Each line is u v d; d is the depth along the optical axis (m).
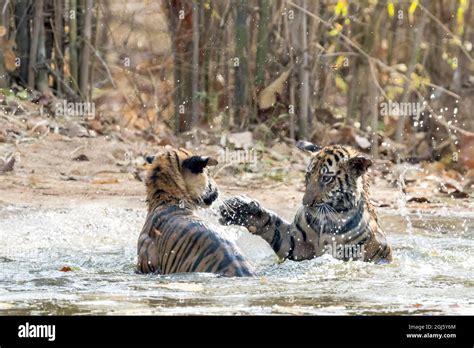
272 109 19.59
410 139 20.12
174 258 9.79
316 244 11.14
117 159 17.34
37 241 12.00
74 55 19.14
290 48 19.30
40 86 19.09
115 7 21.69
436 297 8.95
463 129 20.20
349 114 19.98
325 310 8.33
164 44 21.41
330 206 11.10
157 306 8.38
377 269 10.41
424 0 20.30
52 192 15.08
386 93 20.44
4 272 10.05
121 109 20.09
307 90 19.27
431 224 13.96
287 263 10.61
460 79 20.47
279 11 19.39
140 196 15.20
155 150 18.09
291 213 14.46
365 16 20.20
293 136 19.12
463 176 18.91
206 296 8.77
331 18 19.59
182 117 19.52
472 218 14.57
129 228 13.03
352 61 20.05
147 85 20.52
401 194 15.51
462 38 20.59
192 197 10.30
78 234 12.52
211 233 9.80
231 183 16.88
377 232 11.28
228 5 19.34
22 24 18.98
